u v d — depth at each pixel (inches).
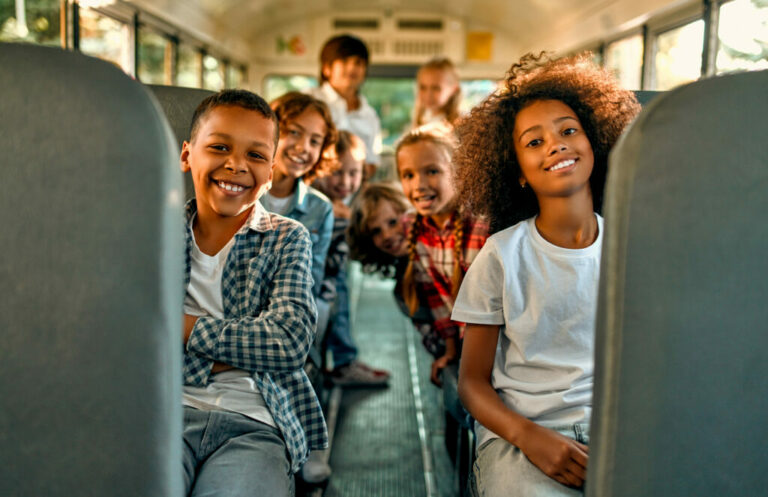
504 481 47.8
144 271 33.5
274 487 46.3
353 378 132.0
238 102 51.9
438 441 108.3
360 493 91.7
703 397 34.3
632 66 184.2
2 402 34.0
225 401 51.3
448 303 84.5
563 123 51.6
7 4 116.5
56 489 34.9
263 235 55.6
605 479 35.3
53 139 32.4
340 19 289.3
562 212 52.5
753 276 33.7
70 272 33.2
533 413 51.2
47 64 32.1
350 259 125.8
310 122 86.5
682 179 32.4
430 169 81.0
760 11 116.6
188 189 65.1
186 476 46.8
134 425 34.4
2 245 32.9
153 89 67.3
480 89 296.4
